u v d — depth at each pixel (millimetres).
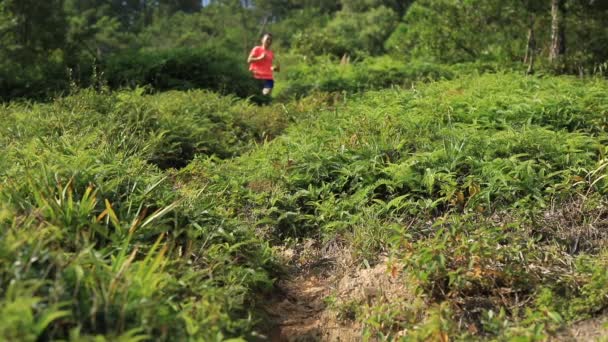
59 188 3977
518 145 5879
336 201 5531
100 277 3184
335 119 7871
